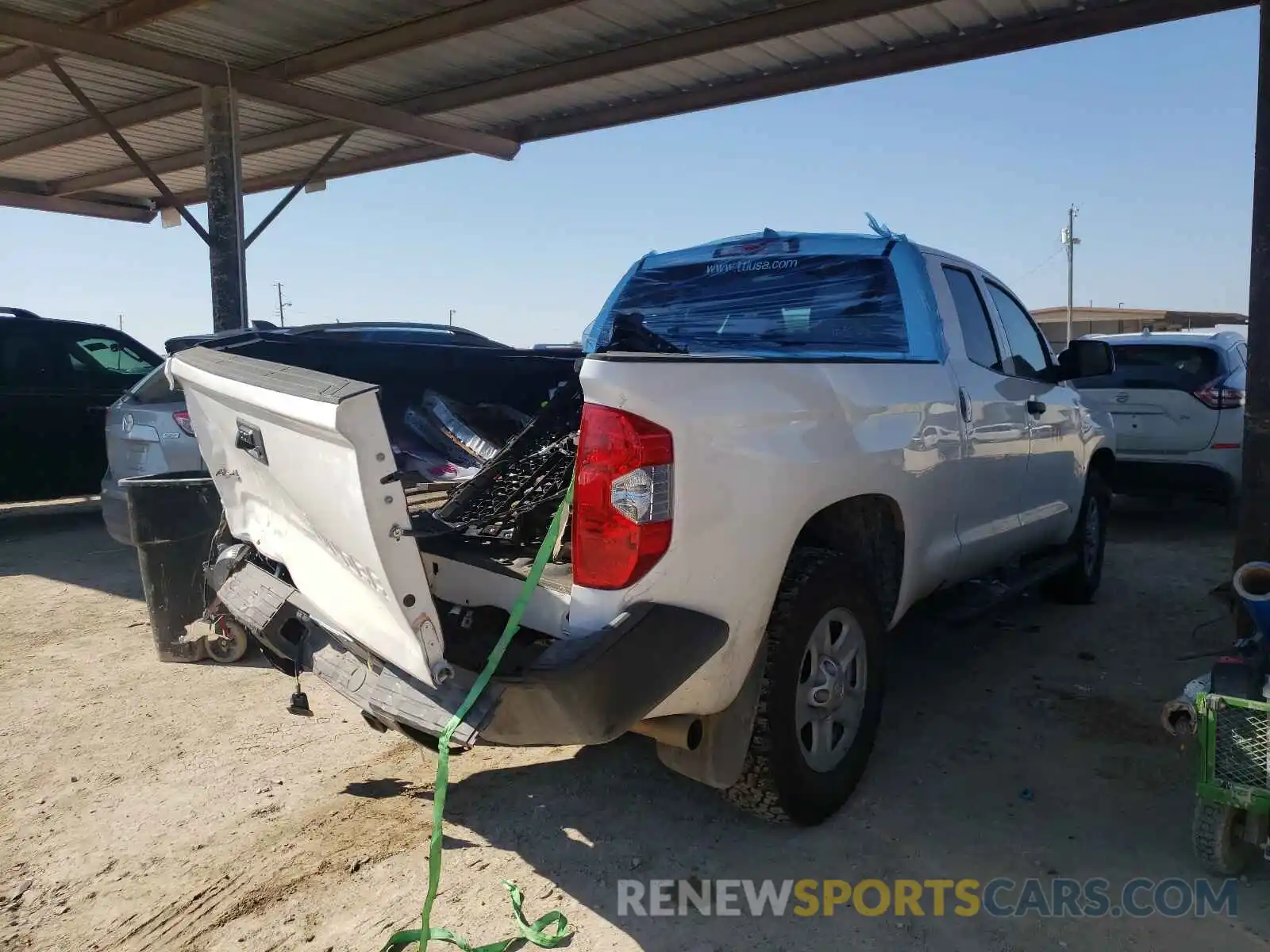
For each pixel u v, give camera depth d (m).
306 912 3.04
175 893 3.16
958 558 4.36
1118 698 4.68
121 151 14.12
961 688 4.84
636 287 5.21
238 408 3.09
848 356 3.59
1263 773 2.90
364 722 4.56
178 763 4.13
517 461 4.05
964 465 4.28
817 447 3.20
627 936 2.89
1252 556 5.01
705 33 9.16
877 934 2.89
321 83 10.84
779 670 3.13
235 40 9.55
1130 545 8.37
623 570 2.67
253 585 3.55
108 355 10.13
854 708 3.59
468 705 2.62
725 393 2.89
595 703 2.55
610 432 2.66
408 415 4.89
